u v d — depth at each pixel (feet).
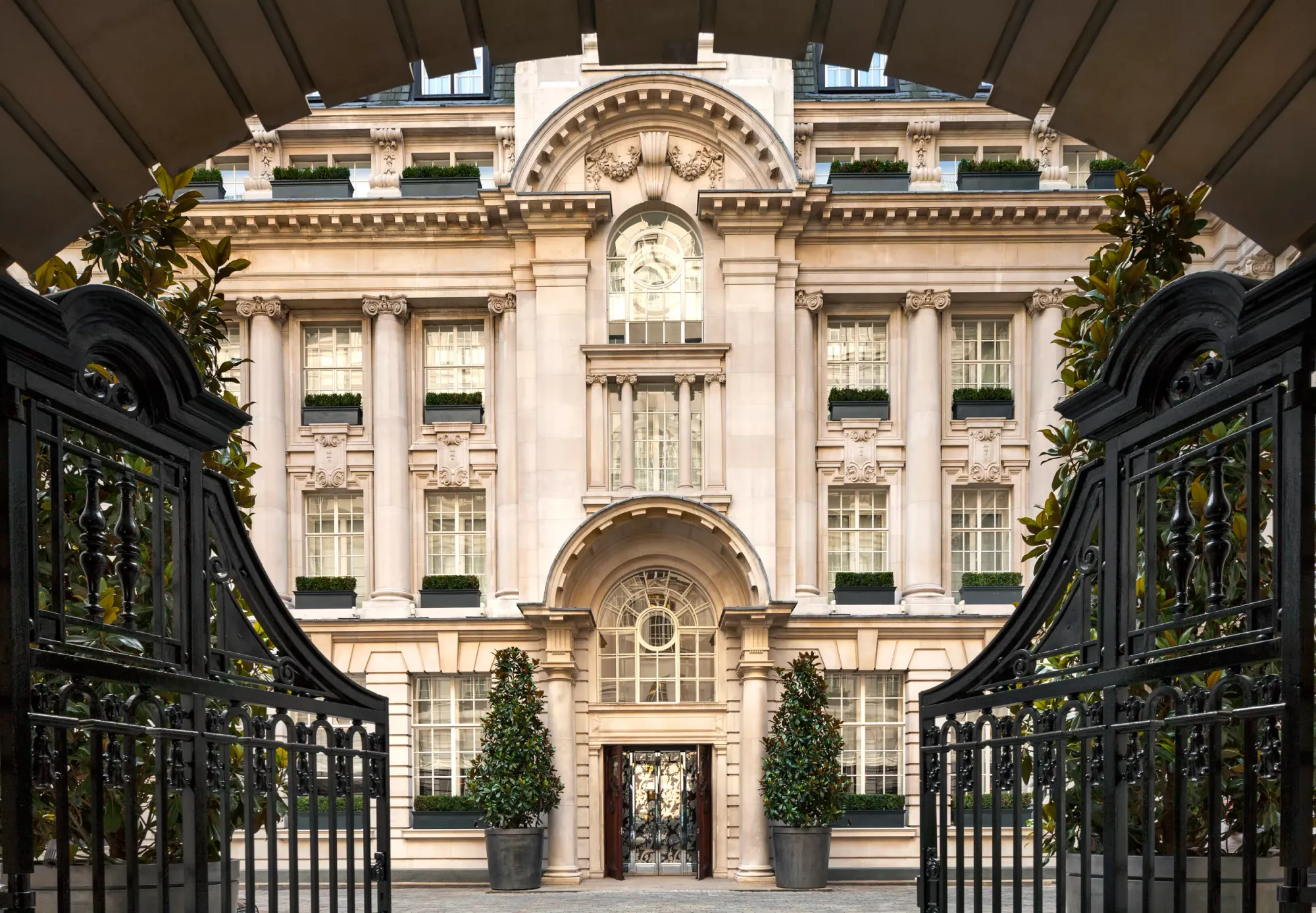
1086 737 16.40
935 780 20.80
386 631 91.25
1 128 14.01
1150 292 28.48
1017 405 94.43
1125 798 15.48
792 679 85.51
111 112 15.03
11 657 12.41
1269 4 13.30
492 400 95.81
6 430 12.76
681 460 91.40
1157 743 23.11
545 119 91.66
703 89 91.56
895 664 90.58
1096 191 91.09
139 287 28.40
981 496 94.99
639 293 94.53
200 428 17.04
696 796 90.68
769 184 92.63
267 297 93.86
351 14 15.46
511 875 82.53
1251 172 15.51
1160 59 14.94
